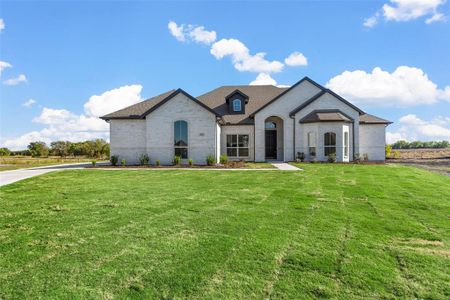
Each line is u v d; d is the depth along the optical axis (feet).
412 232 18.49
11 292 11.60
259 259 14.51
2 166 81.30
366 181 40.27
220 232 18.53
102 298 11.20
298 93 83.87
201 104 71.10
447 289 11.80
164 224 20.25
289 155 83.15
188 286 12.03
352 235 17.90
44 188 35.42
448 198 28.84
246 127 87.56
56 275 12.98
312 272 13.16
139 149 73.46
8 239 17.49
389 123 85.56
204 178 44.04
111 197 29.53
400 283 12.22
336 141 75.25
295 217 21.89
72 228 19.53
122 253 15.30
